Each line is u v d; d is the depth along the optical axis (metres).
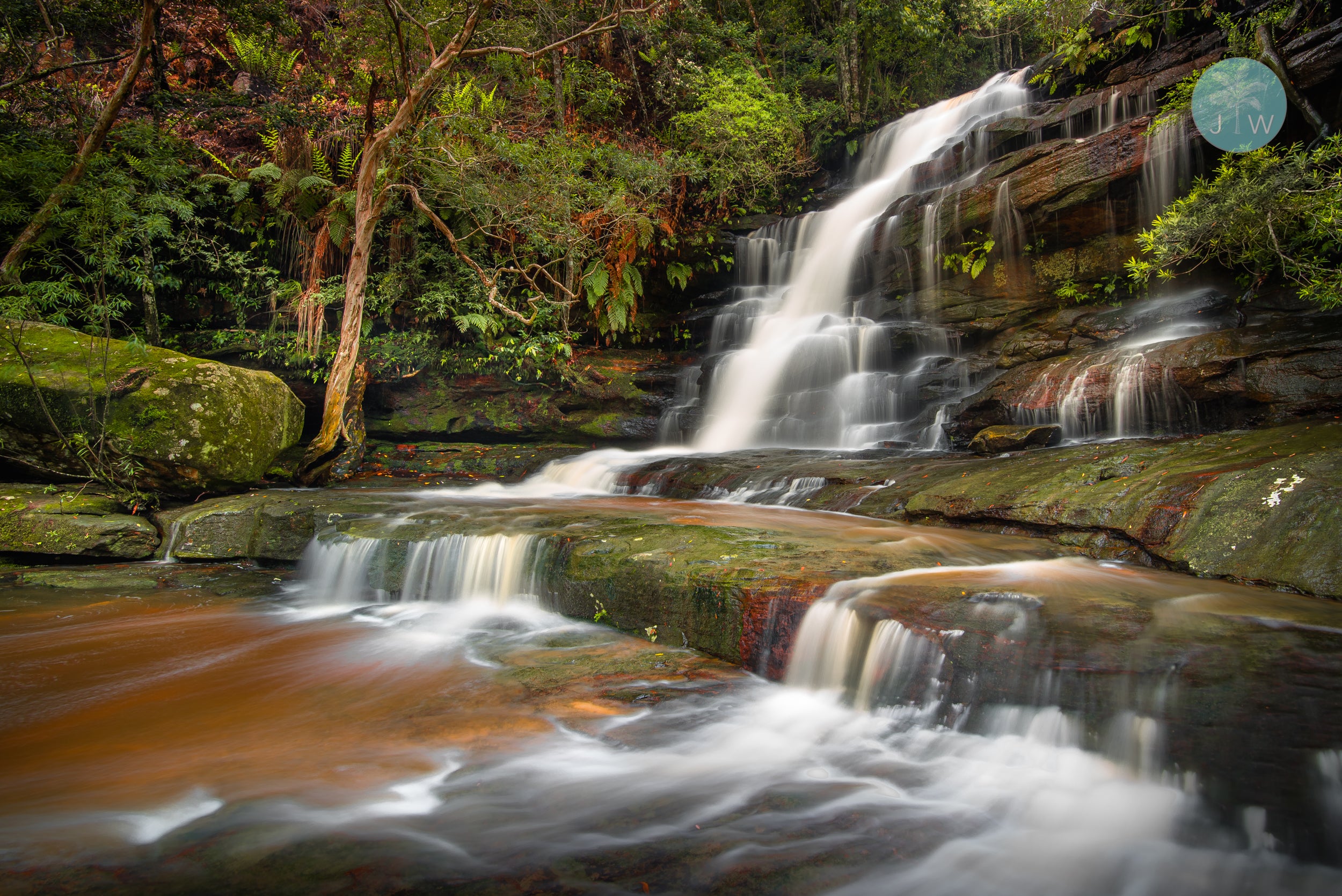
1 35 10.19
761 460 9.21
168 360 7.93
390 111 11.53
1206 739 2.84
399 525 6.67
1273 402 6.34
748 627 4.38
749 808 2.99
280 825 2.84
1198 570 4.41
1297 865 2.57
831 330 11.55
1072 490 5.67
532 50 11.97
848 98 18.58
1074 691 3.15
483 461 11.05
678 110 16.09
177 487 7.96
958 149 13.05
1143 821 2.83
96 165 9.93
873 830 2.83
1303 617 3.46
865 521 6.41
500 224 11.00
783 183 17.39
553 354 12.02
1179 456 5.63
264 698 4.15
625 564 5.17
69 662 4.70
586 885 2.48
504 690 4.21
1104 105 11.09
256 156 12.27
